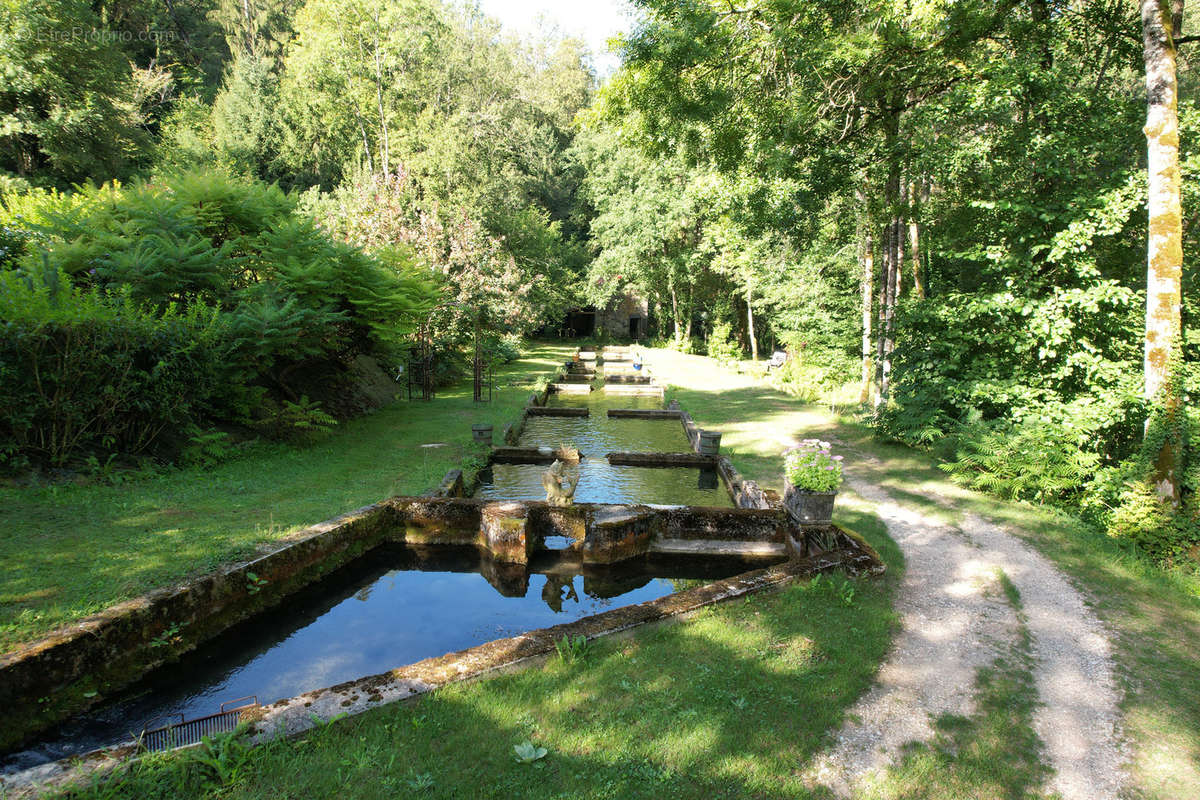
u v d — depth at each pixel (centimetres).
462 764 309
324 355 1148
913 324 1116
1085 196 885
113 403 737
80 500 650
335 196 2611
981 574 589
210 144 3284
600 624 447
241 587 529
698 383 2283
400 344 1391
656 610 473
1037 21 997
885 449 1151
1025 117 1032
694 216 2995
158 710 415
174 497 702
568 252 4200
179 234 998
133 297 886
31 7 2022
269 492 764
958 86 955
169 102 3428
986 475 862
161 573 499
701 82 1105
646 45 1057
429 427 1289
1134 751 344
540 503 763
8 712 360
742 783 304
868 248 1540
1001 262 962
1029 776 321
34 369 662
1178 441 684
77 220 971
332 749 315
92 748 368
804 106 1018
